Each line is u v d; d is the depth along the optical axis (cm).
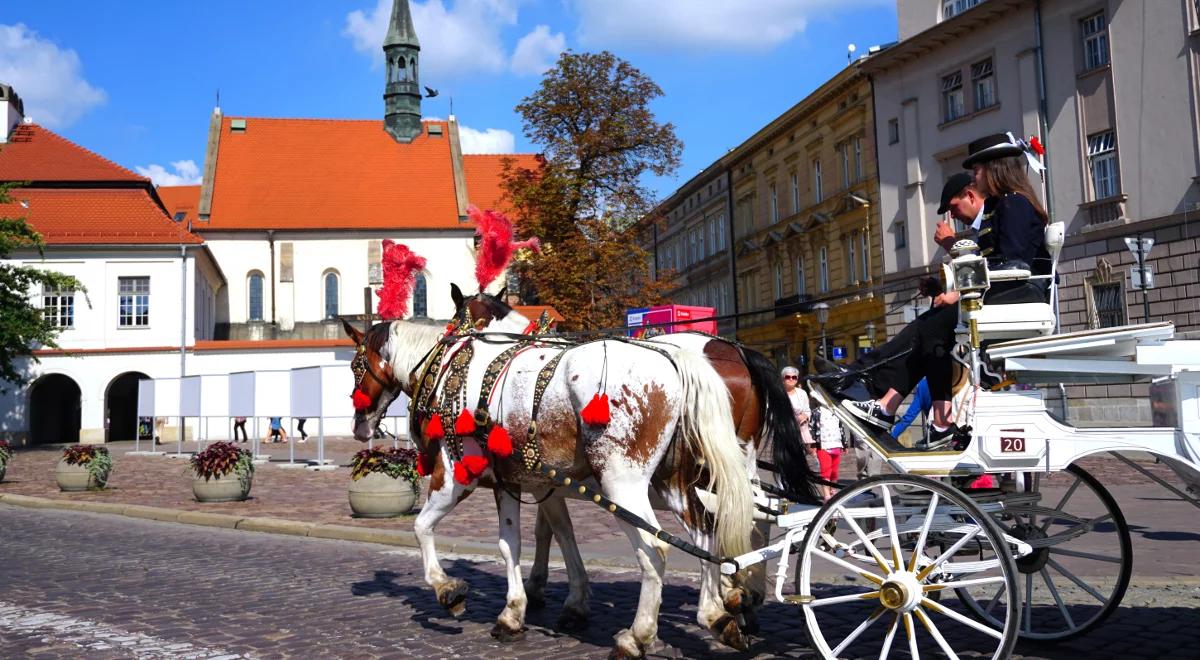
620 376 587
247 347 4841
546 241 4484
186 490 2009
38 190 4975
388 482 1450
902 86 3738
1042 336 538
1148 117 2820
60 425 5194
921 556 522
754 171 5356
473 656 643
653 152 4600
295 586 927
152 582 956
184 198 7350
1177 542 981
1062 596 745
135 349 4759
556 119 4516
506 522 685
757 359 649
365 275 6053
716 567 591
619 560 1005
